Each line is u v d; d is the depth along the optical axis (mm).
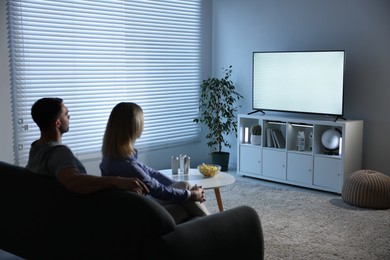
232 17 6676
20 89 4973
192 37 6730
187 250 2369
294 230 4043
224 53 6828
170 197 2898
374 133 5441
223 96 6766
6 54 4832
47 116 2650
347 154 5199
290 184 5746
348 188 4801
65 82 5328
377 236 3896
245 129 6199
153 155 6363
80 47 5449
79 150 5523
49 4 5105
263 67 6027
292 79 5742
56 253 2629
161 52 6328
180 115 6664
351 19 5516
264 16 6301
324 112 5492
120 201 2295
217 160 6430
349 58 5574
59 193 2496
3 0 4766
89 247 2453
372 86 5418
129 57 5953
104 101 5727
